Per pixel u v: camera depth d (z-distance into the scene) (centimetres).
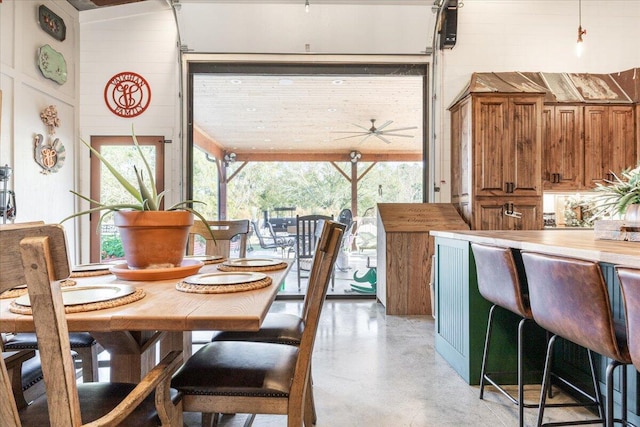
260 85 574
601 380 201
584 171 430
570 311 137
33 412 110
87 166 448
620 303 188
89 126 450
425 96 472
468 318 242
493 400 221
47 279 72
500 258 187
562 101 426
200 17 443
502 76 443
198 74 465
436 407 213
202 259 212
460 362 254
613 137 432
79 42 442
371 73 468
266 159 1015
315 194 1032
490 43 468
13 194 317
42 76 373
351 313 411
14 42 335
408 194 1023
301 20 450
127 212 150
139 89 453
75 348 188
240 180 1025
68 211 418
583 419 200
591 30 473
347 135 861
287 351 155
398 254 405
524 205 403
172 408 112
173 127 454
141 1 439
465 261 246
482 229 402
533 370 239
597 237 201
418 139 892
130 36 452
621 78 454
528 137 403
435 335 308
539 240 193
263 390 128
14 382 118
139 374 160
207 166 896
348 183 1030
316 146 962
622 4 473
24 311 99
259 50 454
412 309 406
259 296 123
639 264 115
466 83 466
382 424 197
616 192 212
